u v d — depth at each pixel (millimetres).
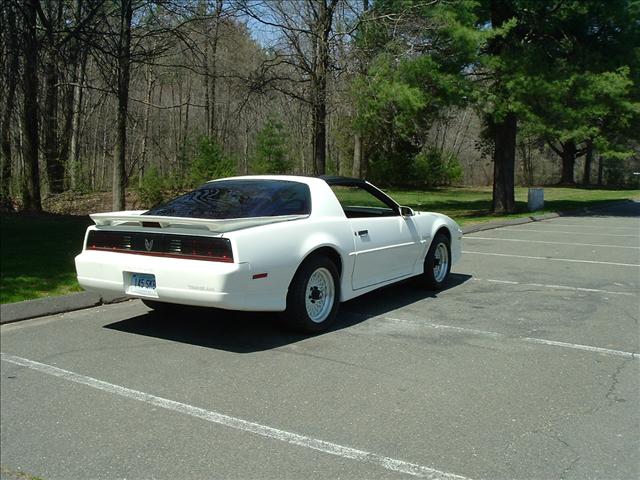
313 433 3824
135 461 3500
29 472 3400
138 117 30047
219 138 33406
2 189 16750
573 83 17875
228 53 17484
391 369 4973
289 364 5086
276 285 5430
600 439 3734
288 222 5691
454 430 3857
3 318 6258
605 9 18531
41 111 16266
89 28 14023
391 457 3514
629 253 11727
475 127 55875
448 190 37000
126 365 5062
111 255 5734
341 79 16438
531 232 15766
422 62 16828
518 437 3760
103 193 24016
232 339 5781
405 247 7227
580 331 6137
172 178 23438
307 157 36219
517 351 5469
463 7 17125
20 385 4637
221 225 5094
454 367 5027
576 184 48000
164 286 5320
